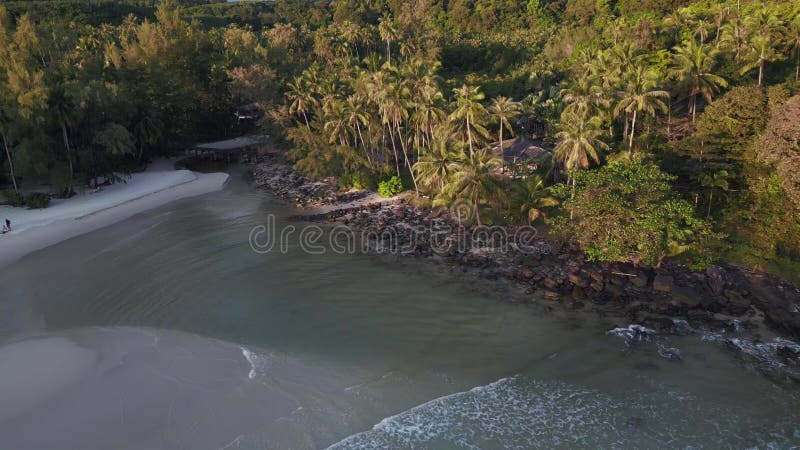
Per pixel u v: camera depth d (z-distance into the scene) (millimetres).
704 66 51750
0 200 58750
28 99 54594
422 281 38656
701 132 45219
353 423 24125
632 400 25547
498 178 48719
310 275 40062
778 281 35844
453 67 110875
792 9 63562
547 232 45500
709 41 71125
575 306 34344
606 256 37312
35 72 58438
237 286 38375
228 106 98500
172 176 71438
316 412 24750
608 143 55781
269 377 27266
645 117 56438
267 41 118062
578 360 28750
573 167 46875
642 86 48250
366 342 30781
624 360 28609
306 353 29609
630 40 72562
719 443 22766
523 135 67750
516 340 30797
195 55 92875
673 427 23766
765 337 30141
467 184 46219
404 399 25812
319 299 36188
